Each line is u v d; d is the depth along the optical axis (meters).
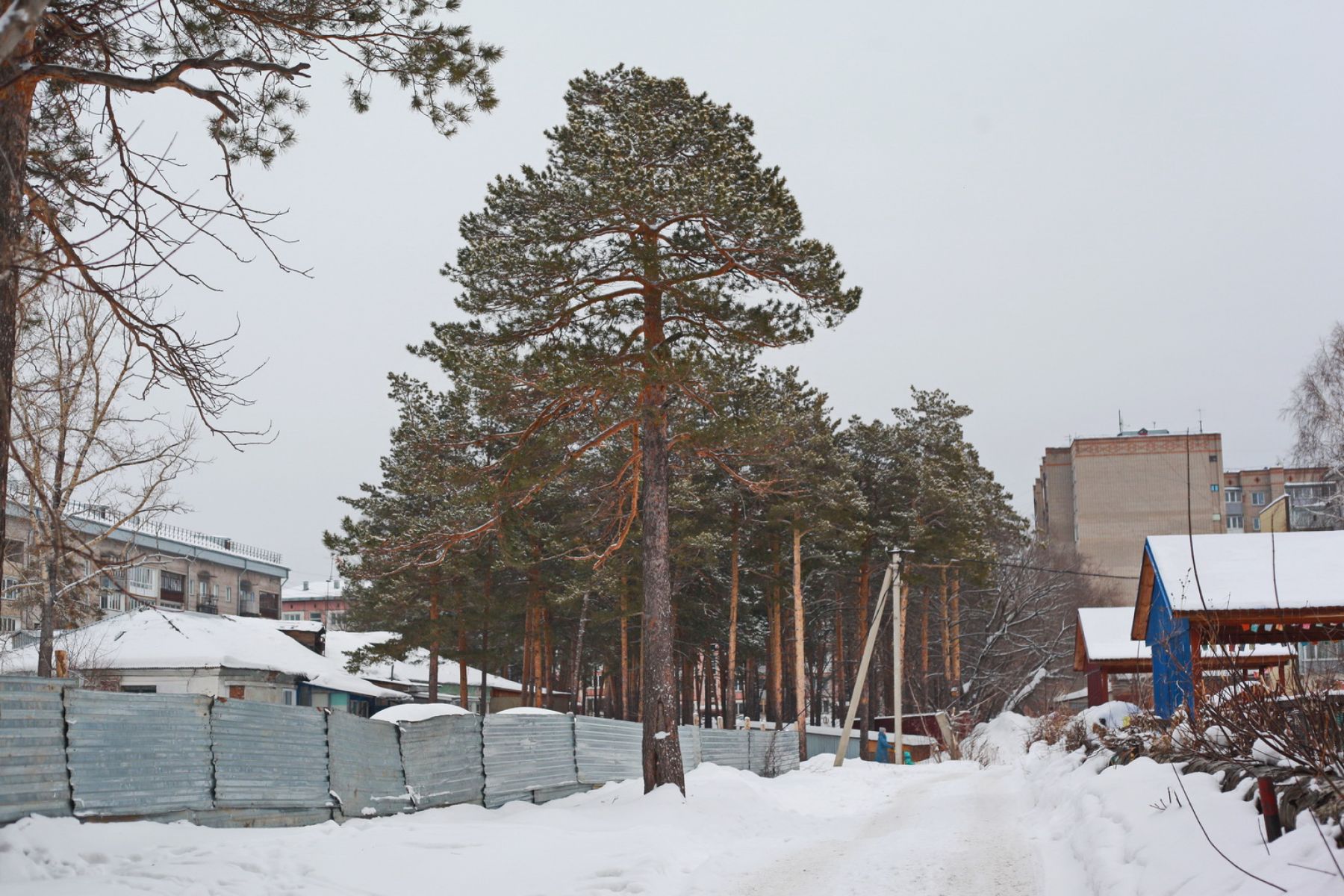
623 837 13.34
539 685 43.22
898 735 38.38
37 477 10.23
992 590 56.84
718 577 46.97
